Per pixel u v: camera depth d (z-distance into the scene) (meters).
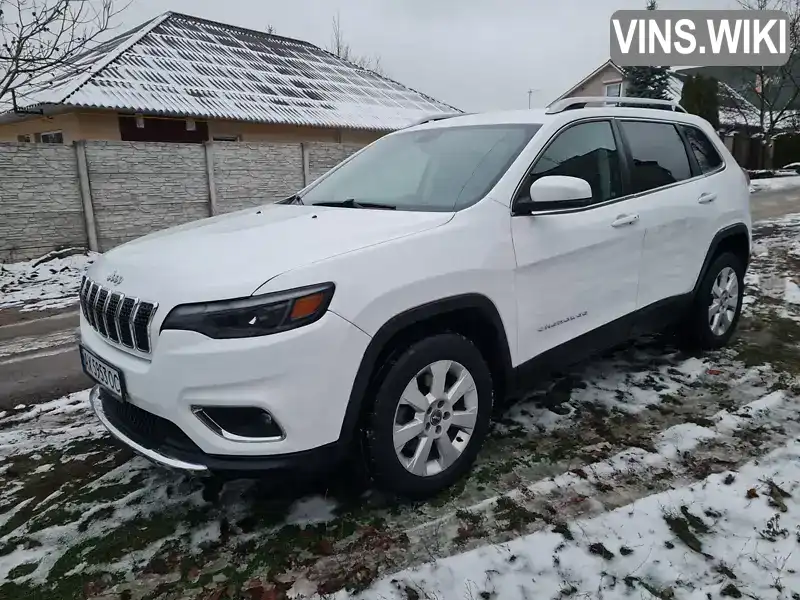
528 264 2.98
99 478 3.00
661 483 2.82
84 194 9.54
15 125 15.19
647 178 3.81
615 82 32.09
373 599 2.15
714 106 27.92
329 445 2.36
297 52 20.86
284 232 2.76
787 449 3.09
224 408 2.25
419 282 2.53
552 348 3.21
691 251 4.08
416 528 2.54
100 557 2.42
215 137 14.48
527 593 2.18
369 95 19.47
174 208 10.66
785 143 27.88
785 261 7.70
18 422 3.71
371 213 3.01
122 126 12.87
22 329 6.16
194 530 2.57
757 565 2.28
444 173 3.29
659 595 2.15
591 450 3.13
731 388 3.86
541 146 3.21
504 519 2.58
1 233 8.89
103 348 2.63
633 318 3.72
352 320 2.33
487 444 3.21
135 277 2.51
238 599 2.18
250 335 2.19
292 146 12.12
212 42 18.09
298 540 2.48
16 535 2.57
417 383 2.62
